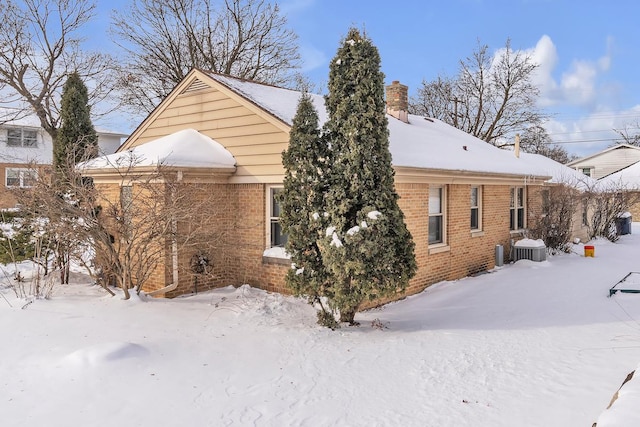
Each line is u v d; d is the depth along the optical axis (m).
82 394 5.40
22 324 7.77
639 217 35.34
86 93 14.85
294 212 8.20
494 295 10.78
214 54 30.55
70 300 9.35
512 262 15.83
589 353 6.65
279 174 10.38
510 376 5.93
